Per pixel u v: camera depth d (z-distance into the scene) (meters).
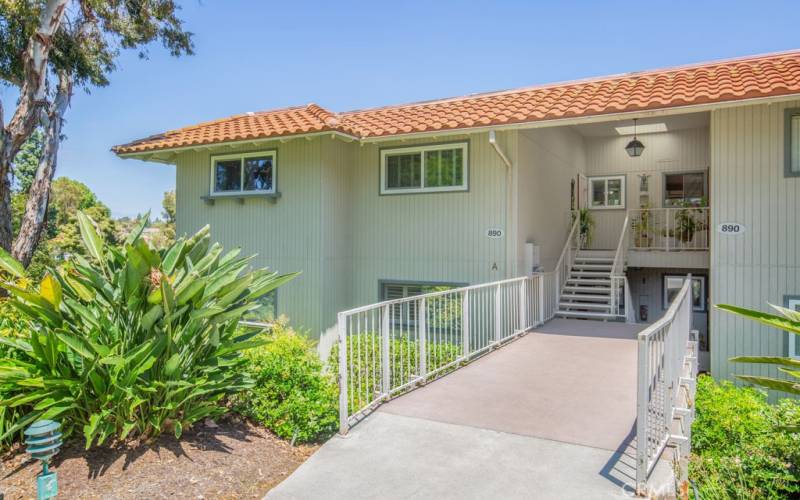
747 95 7.70
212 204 12.41
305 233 11.25
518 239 10.45
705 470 5.27
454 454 4.46
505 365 7.39
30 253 12.59
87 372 4.14
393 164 11.59
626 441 4.68
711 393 6.90
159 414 4.47
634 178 15.23
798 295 8.08
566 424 5.10
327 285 11.17
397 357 7.36
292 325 11.34
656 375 4.38
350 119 12.40
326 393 5.20
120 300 4.56
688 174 14.62
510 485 3.93
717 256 8.57
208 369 4.66
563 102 9.90
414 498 3.78
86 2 12.48
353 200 11.99
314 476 4.11
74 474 3.98
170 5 13.52
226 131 11.81
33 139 28.48
